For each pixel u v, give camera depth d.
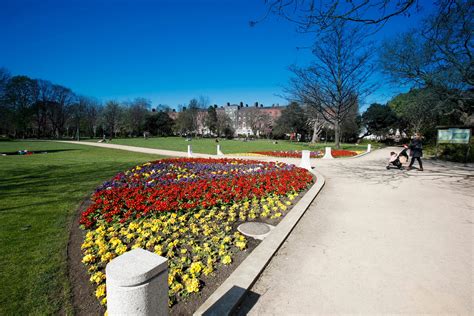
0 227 4.63
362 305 2.75
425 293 2.95
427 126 34.31
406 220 5.39
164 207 5.31
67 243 4.07
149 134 86.19
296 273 3.36
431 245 4.19
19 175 9.83
